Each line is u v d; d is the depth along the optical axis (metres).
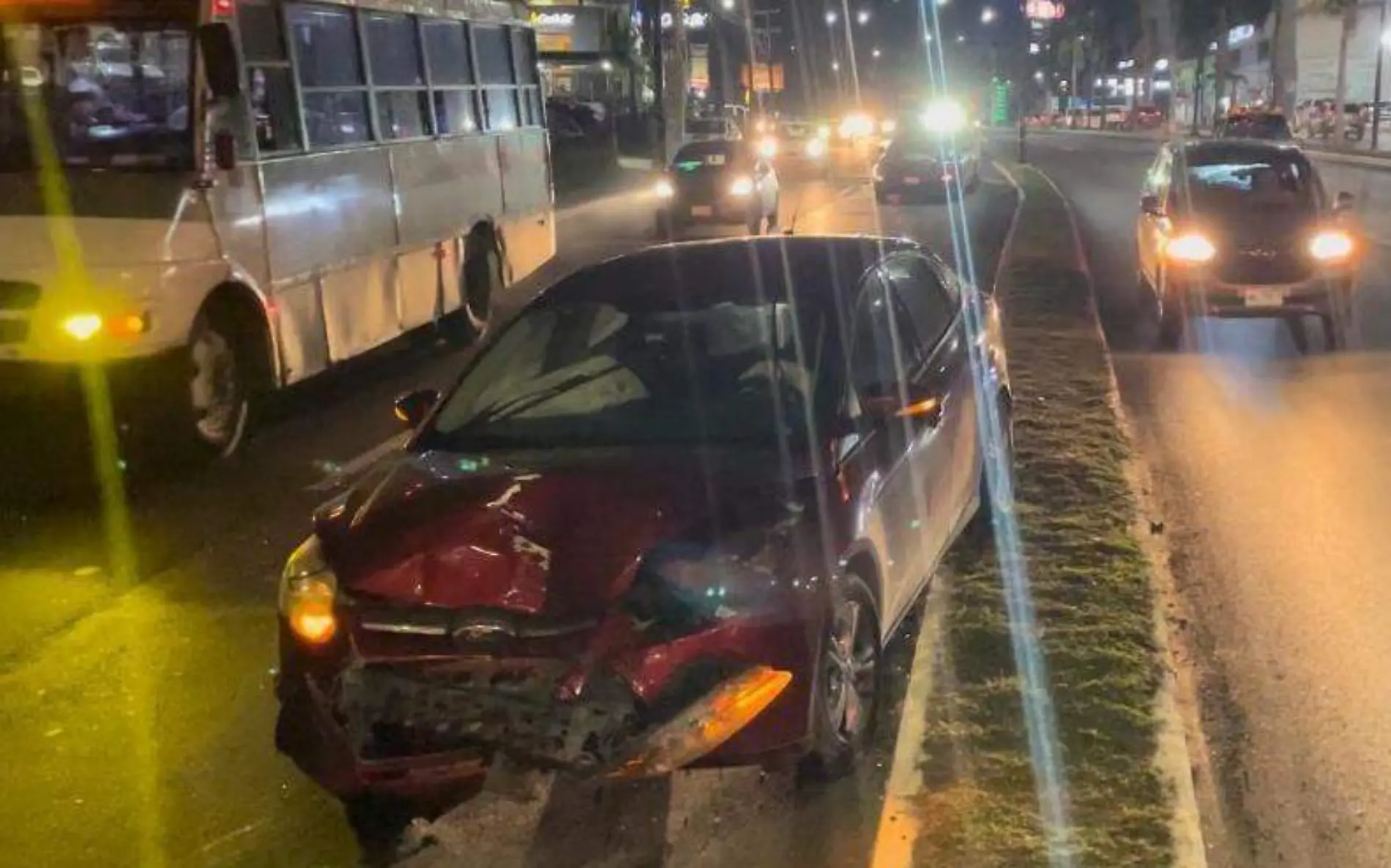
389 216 12.53
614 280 6.20
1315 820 4.71
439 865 4.52
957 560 6.94
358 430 10.84
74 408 9.31
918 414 5.52
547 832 4.70
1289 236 12.73
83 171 9.47
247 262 9.98
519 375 5.85
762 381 5.54
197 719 5.72
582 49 59.75
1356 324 14.05
